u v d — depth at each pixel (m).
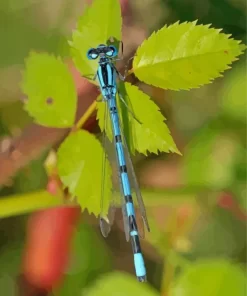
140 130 0.24
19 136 0.26
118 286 0.25
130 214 0.26
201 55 0.24
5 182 0.27
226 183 0.27
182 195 0.27
